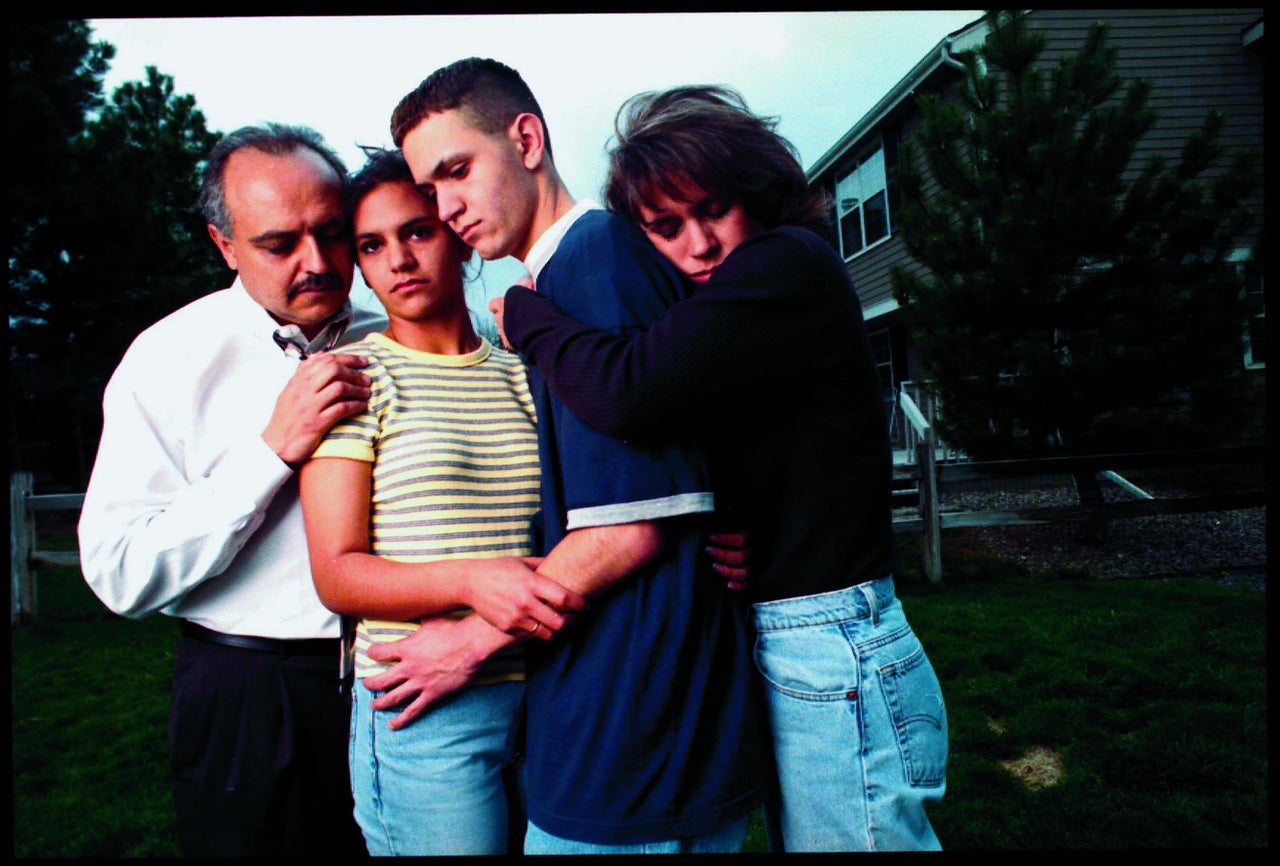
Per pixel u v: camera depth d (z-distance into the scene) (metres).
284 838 1.57
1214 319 6.74
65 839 3.11
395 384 1.38
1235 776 3.02
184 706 1.58
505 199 1.32
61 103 13.38
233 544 1.44
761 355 1.20
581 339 1.18
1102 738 3.38
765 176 1.36
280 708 1.56
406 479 1.31
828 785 1.30
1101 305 7.09
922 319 7.66
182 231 16.84
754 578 1.35
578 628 1.23
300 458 1.37
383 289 1.44
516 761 1.41
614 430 1.14
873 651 1.31
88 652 5.60
